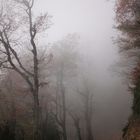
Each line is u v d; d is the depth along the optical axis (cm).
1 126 3002
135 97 2202
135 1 2194
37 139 2452
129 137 1970
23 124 3512
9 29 2417
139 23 2217
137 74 2303
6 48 2388
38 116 2473
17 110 3531
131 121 2156
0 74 3391
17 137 3397
